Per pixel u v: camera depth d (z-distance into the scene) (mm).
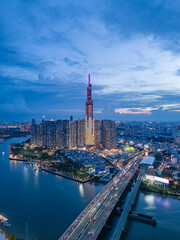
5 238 196875
